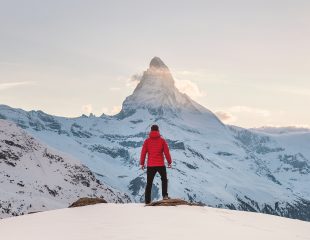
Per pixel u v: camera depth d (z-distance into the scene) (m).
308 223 18.58
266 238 14.20
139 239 12.92
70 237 13.52
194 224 15.48
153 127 20.94
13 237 14.21
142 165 20.98
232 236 13.95
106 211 18.50
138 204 20.84
